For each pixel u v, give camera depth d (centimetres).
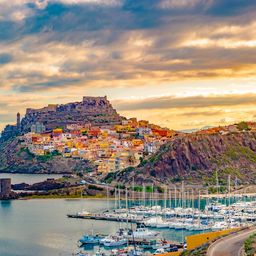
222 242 18600
